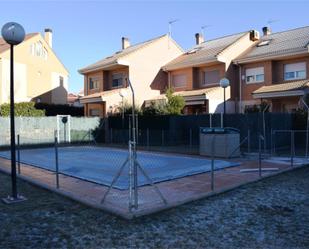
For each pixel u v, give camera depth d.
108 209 6.67
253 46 29.25
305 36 26.20
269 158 14.52
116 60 29.62
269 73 25.52
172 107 23.72
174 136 22.61
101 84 33.19
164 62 32.44
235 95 27.66
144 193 8.08
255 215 6.54
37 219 6.32
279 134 18.66
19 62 35.91
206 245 5.12
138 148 20.44
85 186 9.03
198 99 26.11
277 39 28.61
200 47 33.44
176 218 6.34
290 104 23.70
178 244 5.16
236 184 9.02
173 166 12.36
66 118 24.91
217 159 14.45
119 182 9.33
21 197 7.87
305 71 23.98
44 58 39.38
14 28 7.59
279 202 7.45
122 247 5.05
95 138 26.09
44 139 23.89
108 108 29.09
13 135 7.79
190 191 8.29
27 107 29.84
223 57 27.12
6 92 33.84
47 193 8.41
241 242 5.23
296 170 11.71
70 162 14.06
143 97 30.75
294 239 5.35
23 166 13.20
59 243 5.21
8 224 6.06
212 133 15.55
